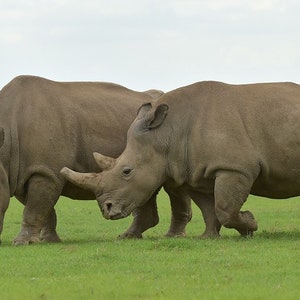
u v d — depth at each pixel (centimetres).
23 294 3853
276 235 5684
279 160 5462
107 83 6072
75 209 9238
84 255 4838
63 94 5744
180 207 6103
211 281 4050
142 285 3978
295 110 5484
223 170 5403
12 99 5575
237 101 5509
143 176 5500
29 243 5519
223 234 6028
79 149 5691
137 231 5962
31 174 5519
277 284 3969
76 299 3769
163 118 5519
